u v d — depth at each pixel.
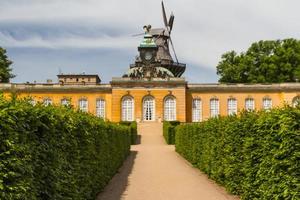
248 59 84.38
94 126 14.63
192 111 76.38
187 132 31.27
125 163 29.81
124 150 32.34
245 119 14.22
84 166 12.33
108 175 19.20
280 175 9.74
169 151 42.53
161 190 17.31
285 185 9.48
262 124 11.44
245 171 13.18
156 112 74.81
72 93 75.62
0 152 6.76
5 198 6.57
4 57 83.19
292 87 75.19
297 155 9.07
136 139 58.66
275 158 10.05
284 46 84.69
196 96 76.69
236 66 85.94
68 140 10.47
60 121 9.90
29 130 7.87
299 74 80.88
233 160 15.07
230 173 15.66
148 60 80.44
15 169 7.04
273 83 77.44
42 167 8.33
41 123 8.36
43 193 8.45
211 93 76.69
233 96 76.50
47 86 75.25
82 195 11.89
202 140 23.38
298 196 9.03
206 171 21.47
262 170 11.11
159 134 64.81
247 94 76.44
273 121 10.49
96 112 75.62
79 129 12.12
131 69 80.94
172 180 20.44
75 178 10.92
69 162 10.57
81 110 14.27
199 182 19.64
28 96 8.95
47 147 8.60
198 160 25.11
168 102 75.31
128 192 16.73
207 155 20.92
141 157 35.28
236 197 15.12
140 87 75.25
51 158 8.95
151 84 75.25
